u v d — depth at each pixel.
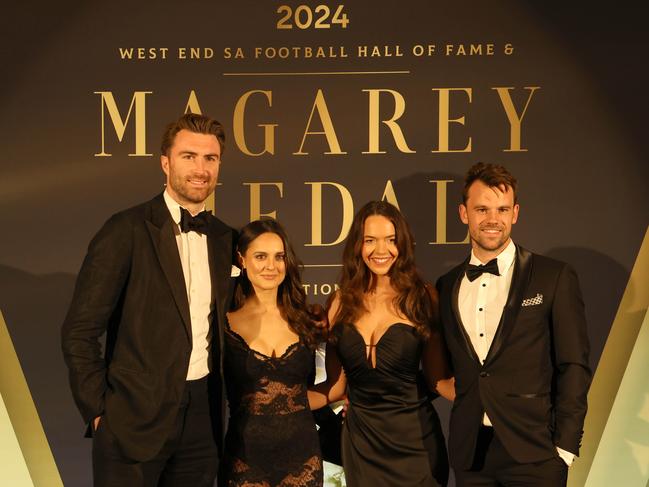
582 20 3.88
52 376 3.95
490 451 3.07
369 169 3.93
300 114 3.91
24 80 3.87
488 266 3.09
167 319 2.95
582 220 3.92
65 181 3.90
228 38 3.88
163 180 3.92
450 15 3.88
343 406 3.62
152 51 3.88
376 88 3.90
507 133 3.90
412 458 3.21
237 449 3.11
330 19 3.88
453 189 3.92
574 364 2.95
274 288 3.20
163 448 2.98
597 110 3.89
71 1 3.86
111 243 2.92
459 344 3.11
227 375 3.17
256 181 3.93
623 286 3.93
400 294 3.25
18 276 3.91
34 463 3.97
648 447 3.94
